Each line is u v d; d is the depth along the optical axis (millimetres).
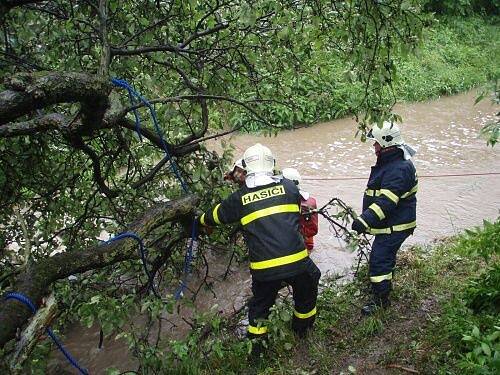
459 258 5035
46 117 2932
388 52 3281
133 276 4266
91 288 3684
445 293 4434
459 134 10562
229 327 4504
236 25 4160
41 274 2613
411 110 12430
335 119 11055
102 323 3309
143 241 3414
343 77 3506
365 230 4098
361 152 9523
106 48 3465
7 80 2432
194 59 4430
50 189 4500
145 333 4113
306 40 3893
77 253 2861
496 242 3447
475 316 3729
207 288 4980
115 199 4453
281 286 3996
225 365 3926
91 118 2844
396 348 3750
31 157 4277
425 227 6332
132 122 3941
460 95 13648
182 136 4504
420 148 9773
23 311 2404
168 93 4438
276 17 3783
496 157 9102
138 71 4340
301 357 3918
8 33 4129
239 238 5754
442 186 7734
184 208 3512
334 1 3434
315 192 7699
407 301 4379
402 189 4012
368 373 3602
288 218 3637
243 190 3672
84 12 4160
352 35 3389
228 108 4629
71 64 4105
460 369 3217
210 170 4375
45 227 4547
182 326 4824
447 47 16188
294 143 10055
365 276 4945
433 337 3750
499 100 2912
